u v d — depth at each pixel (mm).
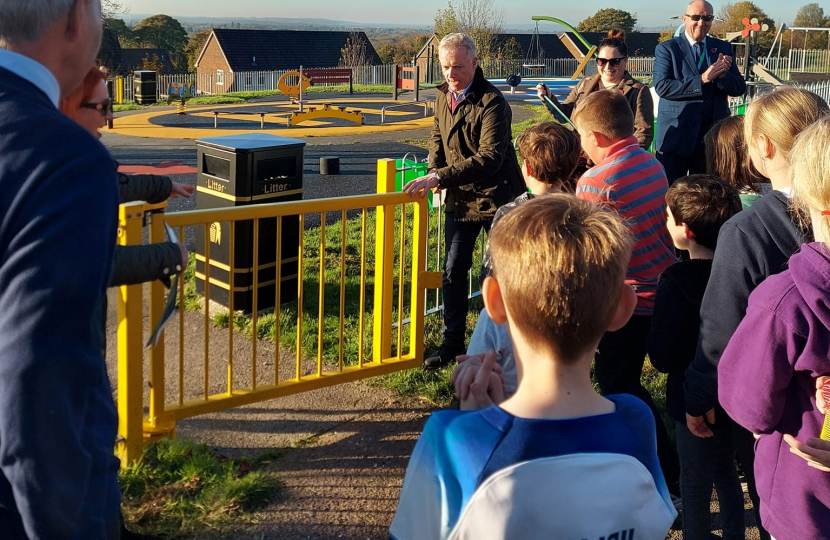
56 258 1340
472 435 1459
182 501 3250
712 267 2391
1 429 1337
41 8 1510
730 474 2811
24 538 1521
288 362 4801
